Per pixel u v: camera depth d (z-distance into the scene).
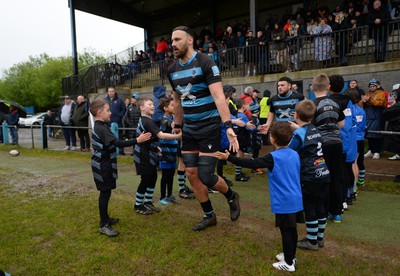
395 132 5.16
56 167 7.66
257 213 4.12
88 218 3.98
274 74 9.93
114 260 2.96
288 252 2.68
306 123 3.18
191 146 3.44
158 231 3.55
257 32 11.21
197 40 14.68
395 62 8.11
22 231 3.62
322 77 3.68
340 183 3.63
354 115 4.21
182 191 4.96
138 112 9.19
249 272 2.70
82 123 9.91
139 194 4.09
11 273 2.75
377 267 2.74
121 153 8.85
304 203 3.07
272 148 9.24
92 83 14.11
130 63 15.65
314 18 10.52
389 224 3.68
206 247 3.15
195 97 3.26
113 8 16.94
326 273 2.65
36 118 25.31
